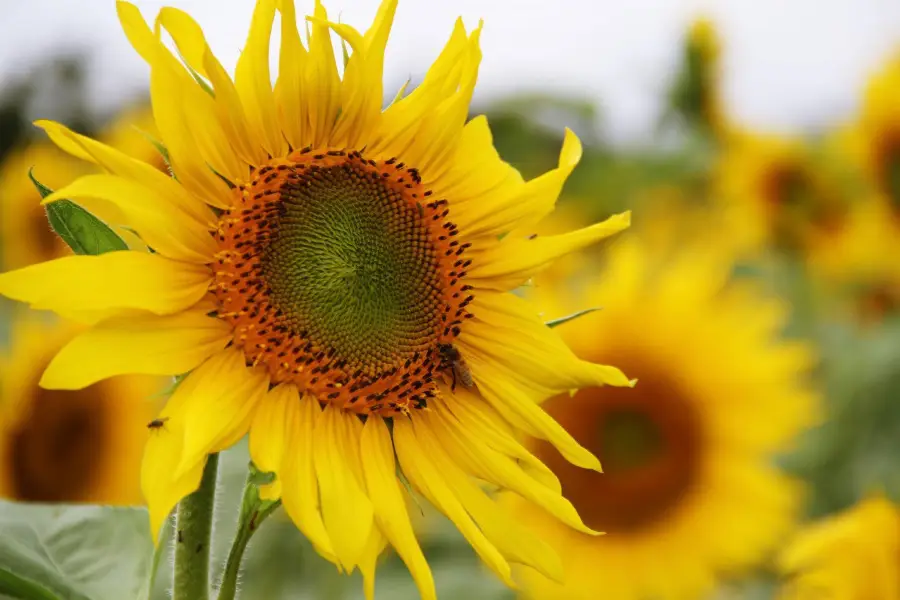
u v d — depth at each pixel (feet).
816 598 2.82
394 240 2.28
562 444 2.25
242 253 2.19
